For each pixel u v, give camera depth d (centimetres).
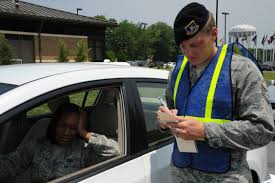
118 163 212
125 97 227
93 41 2736
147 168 223
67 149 236
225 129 174
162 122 185
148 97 248
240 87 179
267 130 175
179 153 200
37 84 183
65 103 242
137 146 225
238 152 187
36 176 231
